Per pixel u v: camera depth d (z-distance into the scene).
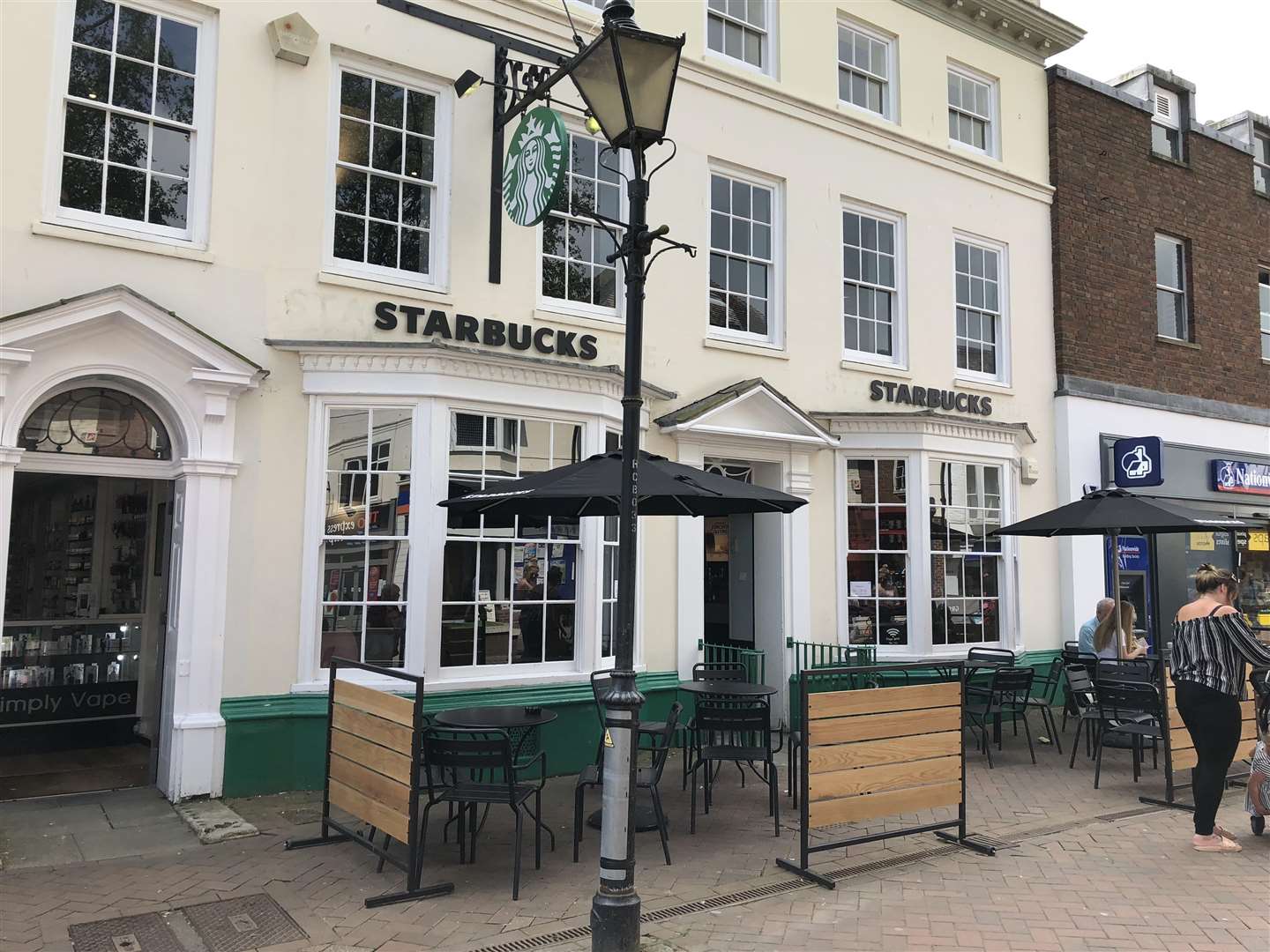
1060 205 12.84
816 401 10.44
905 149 11.43
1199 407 13.93
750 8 10.51
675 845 6.19
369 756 5.56
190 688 6.82
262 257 7.34
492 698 7.70
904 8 11.68
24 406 6.30
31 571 9.04
